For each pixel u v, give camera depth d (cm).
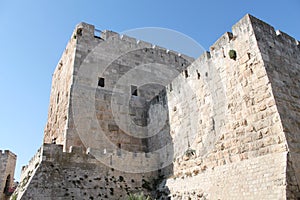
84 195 1636
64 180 1625
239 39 1625
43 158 1642
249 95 1477
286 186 1145
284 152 1227
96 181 1734
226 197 1431
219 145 1586
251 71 1497
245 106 1485
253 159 1357
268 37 1588
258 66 1462
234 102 1561
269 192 1216
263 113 1377
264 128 1352
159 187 1936
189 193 1673
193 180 1694
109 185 1770
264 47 1513
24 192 1473
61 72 2873
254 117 1418
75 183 1650
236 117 1523
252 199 1289
